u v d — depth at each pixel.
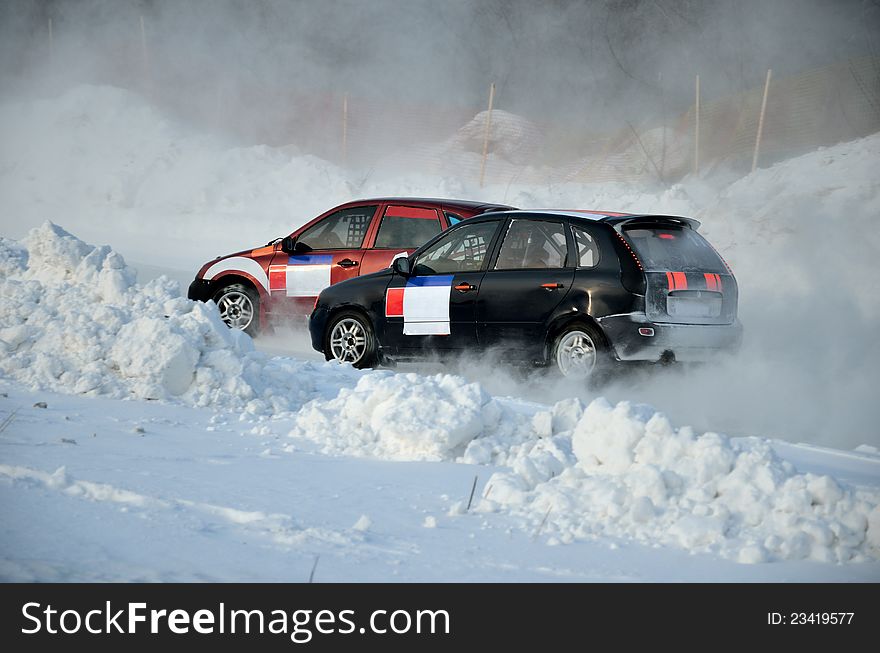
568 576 15.70
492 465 22.44
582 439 20.31
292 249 43.66
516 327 35.41
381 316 38.31
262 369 30.58
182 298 31.95
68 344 30.42
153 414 26.86
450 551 16.53
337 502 19.02
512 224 36.62
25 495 18.31
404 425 23.23
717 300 35.06
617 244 34.34
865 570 16.30
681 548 16.97
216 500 18.61
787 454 26.00
